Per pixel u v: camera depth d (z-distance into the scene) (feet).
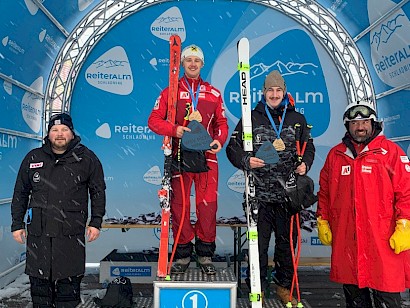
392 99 19.62
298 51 21.54
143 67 21.29
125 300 10.98
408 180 9.96
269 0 21.21
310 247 21.08
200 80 11.05
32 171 10.36
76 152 10.44
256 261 10.21
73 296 10.52
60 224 10.15
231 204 21.22
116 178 21.27
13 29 16.17
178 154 10.49
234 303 9.79
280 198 10.54
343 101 21.61
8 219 17.76
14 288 17.17
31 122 19.77
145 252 20.21
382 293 10.03
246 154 10.23
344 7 19.65
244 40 10.99
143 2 20.93
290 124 10.68
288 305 10.54
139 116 21.30
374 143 10.29
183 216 10.41
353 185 10.27
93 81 21.16
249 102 10.70
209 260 10.80
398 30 17.81
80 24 19.98
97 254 21.36
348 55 21.06
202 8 21.35
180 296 9.77
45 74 20.53
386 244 10.00
